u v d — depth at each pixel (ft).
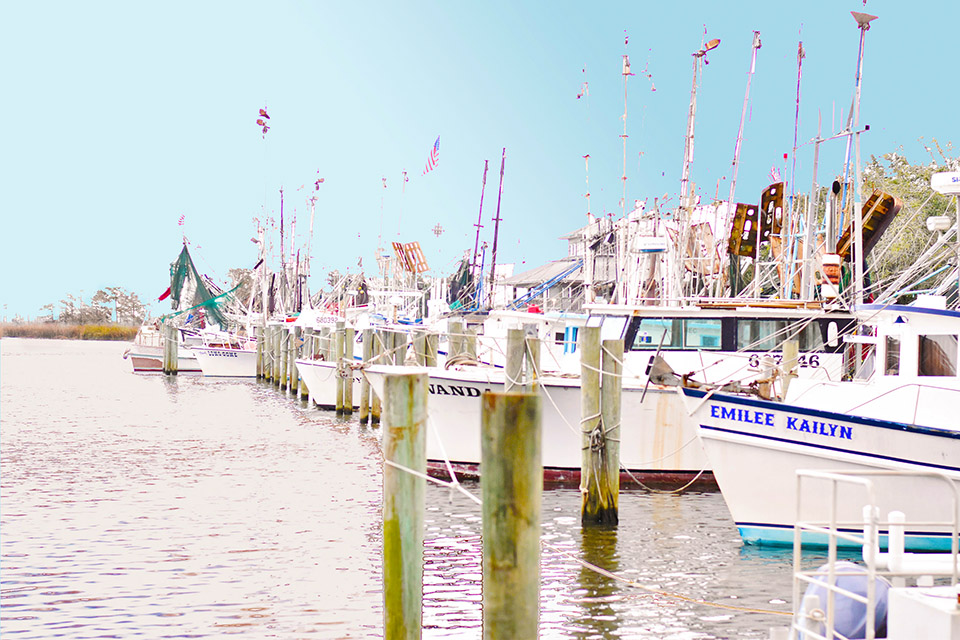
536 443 26.37
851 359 66.59
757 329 67.36
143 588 43.68
